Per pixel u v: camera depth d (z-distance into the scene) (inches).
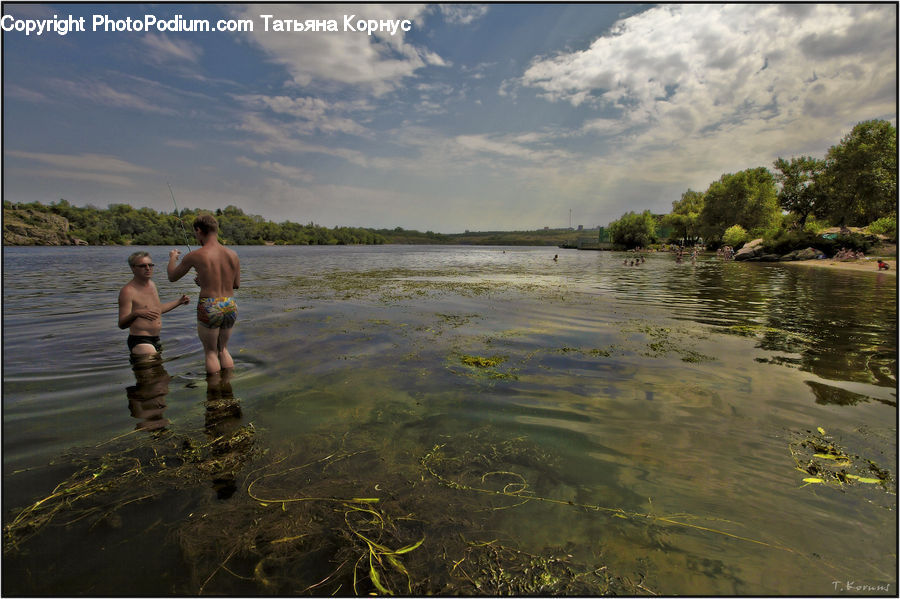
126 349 226.8
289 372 189.5
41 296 429.1
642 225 2682.1
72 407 148.0
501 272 890.7
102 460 111.4
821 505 92.3
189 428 131.6
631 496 95.9
